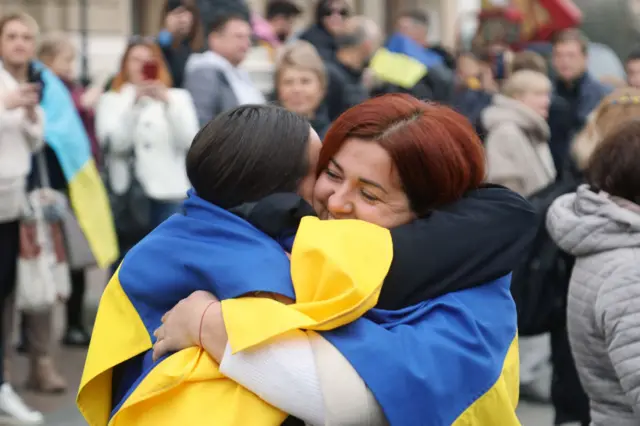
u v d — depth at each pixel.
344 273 1.82
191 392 1.86
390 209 1.99
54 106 6.01
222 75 6.44
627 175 2.95
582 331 2.96
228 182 1.96
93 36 15.26
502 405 1.90
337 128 2.02
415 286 1.91
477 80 8.00
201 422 1.83
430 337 1.87
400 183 1.98
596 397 2.97
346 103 6.90
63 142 6.00
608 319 2.82
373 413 1.79
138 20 15.99
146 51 6.58
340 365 1.80
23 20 5.82
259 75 9.28
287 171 1.98
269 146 1.97
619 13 13.60
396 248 1.91
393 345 1.83
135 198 6.35
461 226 1.96
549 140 7.11
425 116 2.01
